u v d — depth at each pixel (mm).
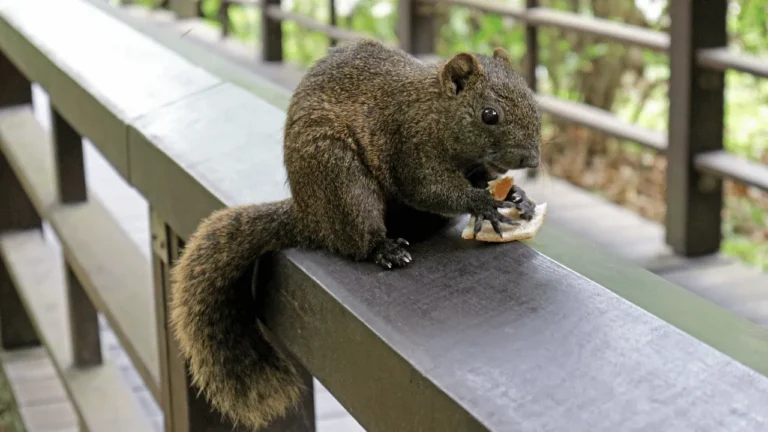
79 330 2535
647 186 5070
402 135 1995
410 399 1752
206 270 1947
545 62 5566
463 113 2006
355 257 1904
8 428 2816
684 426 1690
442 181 1992
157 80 2234
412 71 2014
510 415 1702
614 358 1743
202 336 1957
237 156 2037
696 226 2988
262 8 5320
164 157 2051
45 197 2553
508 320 1789
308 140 1963
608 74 5500
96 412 2467
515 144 2018
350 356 1816
